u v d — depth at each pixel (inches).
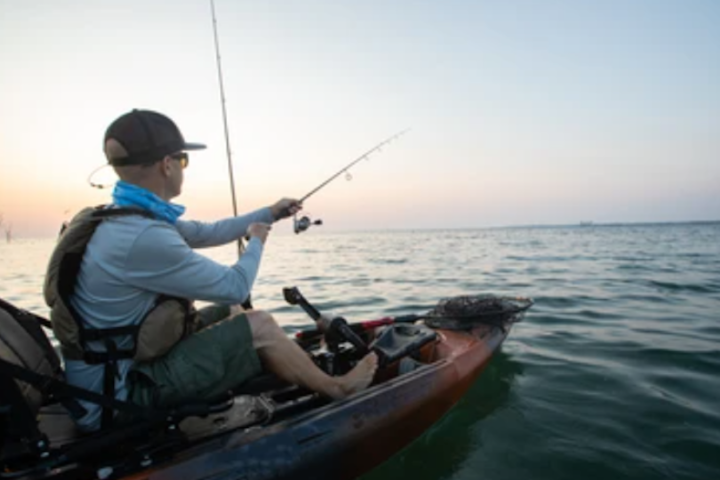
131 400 77.5
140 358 76.3
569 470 111.1
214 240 110.7
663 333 221.3
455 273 493.7
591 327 237.0
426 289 381.1
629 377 165.9
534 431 129.9
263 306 318.0
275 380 119.3
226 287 79.4
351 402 102.0
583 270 500.1
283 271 554.6
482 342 157.4
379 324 153.2
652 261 602.5
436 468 113.7
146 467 76.2
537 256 735.7
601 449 119.5
